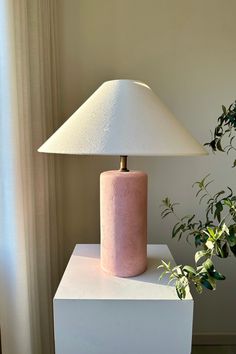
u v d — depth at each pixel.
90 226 1.37
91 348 0.79
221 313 1.43
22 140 0.89
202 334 1.44
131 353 0.79
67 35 1.25
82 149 0.72
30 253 0.97
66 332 0.78
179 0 1.24
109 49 1.26
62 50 1.26
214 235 0.72
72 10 1.24
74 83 1.28
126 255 0.86
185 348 0.79
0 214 0.86
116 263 0.87
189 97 1.29
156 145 0.71
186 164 1.33
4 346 0.92
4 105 0.81
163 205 1.35
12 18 0.81
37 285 1.04
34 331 1.01
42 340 1.11
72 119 0.81
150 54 1.26
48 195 1.11
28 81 0.95
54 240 1.20
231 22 1.25
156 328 0.78
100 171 1.34
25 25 0.92
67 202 1.35
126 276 0.87
